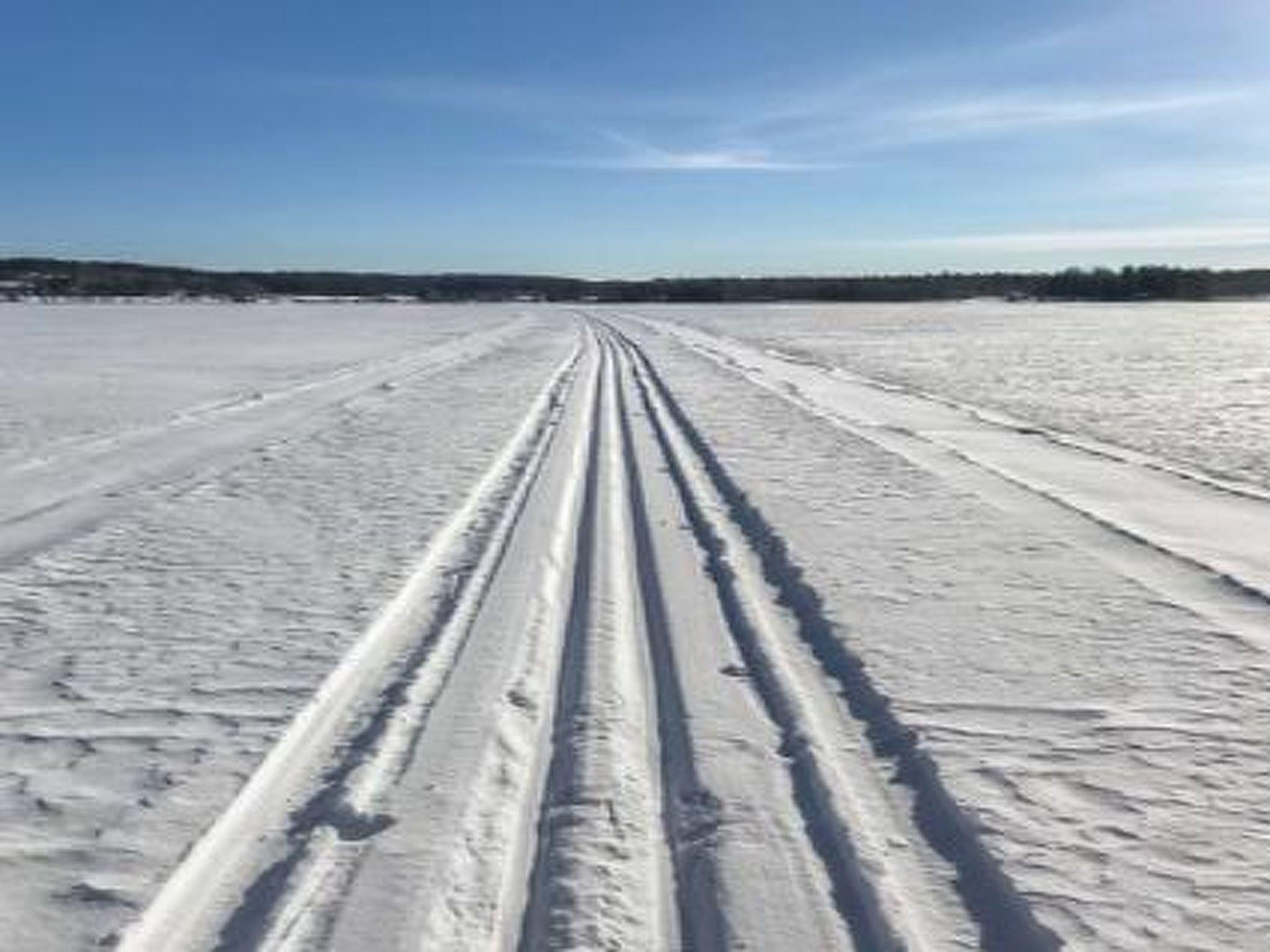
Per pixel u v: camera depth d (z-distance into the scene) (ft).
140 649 24.90
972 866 15.84
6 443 59.21
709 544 35.53
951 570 32.01
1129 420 76.64
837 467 51.06
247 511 40.45
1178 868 15.66
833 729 20.72
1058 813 17.30
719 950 13.69
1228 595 30.17
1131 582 30.83
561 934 13.82
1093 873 15.48
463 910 14.46
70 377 101.81
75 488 46.06
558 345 156.56
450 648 24.93
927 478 47.88
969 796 17.81
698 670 23.68
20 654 24.54
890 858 15.99
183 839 16.38
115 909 14.51
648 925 14.17
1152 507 43.91
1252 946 13.75
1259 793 18.06
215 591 29.68
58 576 31.30
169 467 51.24
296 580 30.71
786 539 35.78
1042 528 37.91
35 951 13.55
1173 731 20.54
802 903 14.67
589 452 54.95
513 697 21.89
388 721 20.58
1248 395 93.76
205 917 14.47
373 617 27.14
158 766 18.86
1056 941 13.79
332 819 16.89
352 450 55.88
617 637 25.70
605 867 15.43
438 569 32.30
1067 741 20.04
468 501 42.24
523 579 30.66
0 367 113.19
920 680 23.02
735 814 17.10
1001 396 93.45
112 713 21.18
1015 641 25.61
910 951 13.62
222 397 84.23
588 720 20.56
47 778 18.42
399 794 17.72
